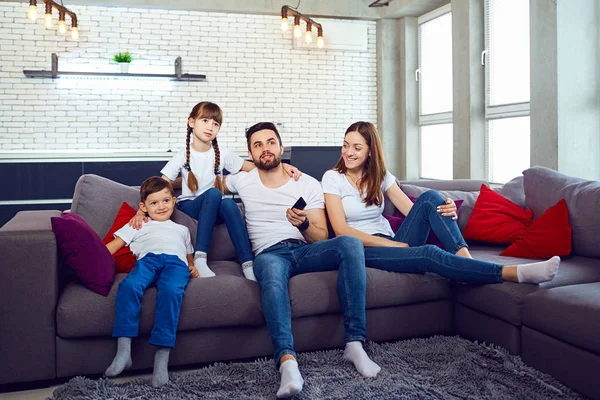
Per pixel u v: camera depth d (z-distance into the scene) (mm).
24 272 2242
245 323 2412
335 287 2496
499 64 5797
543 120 4770
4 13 6656
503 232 3152
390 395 2027
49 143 6875
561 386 2062
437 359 2375
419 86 7566
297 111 7672
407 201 3029
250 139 2822
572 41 4617
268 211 2816
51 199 5691
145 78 7102
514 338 2342
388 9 7438
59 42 6828
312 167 5285
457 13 6195
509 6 5625
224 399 2039
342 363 2346
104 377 2352
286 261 2559
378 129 7953
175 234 2688
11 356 2232
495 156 5965
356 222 2922
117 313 2234
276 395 2012
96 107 6980
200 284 2398
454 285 2719
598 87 4703
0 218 5582
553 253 2816
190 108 7277
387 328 2621
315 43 7570
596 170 4758
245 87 7457
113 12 6965
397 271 2660
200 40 7266
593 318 1957
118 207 2967
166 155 6027
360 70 7883
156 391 2113
